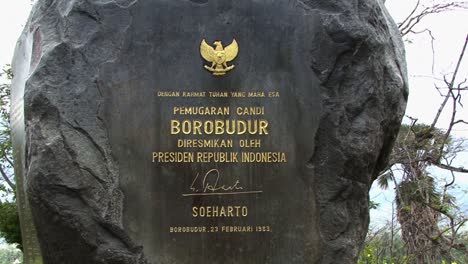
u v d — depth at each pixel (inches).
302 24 171.5
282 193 168.1
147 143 165.6
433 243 310.2
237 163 167.5
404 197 321.4
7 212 352.2
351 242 169.9
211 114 167.6
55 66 165.6
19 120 194.5
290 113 169.6
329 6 173.0
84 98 164.7
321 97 170.4
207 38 169.2
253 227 167.0
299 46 171.0
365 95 171.5
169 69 167.5
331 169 170.1
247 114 168.4
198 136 166.9
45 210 161.9
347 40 171.2
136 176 164.7
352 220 171.6
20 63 201.9
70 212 161.2
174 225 165.0
